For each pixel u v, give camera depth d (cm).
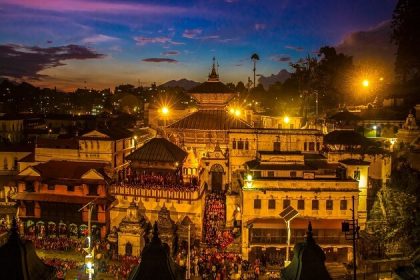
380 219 6322
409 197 6016
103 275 6019
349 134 8556
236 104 13975
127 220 6800
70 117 16425
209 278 5734
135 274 2186
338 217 6681
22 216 7631
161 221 6812
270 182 6706
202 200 7631
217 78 11556
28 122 15338
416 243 5572
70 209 7506
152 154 8331
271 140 9125
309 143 9062
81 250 6775
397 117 10219
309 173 6888
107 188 7638
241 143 9169
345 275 5794
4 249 2108
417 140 8088
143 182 7769
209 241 7125
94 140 8475
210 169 9556
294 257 2288
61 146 8669
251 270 6128
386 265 5622
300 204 6694
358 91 14788
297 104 16550
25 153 9975
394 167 8081
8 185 8894
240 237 6988
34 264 2172
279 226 6481
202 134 10456
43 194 7650
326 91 15400
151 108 13575
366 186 7119
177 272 2280
